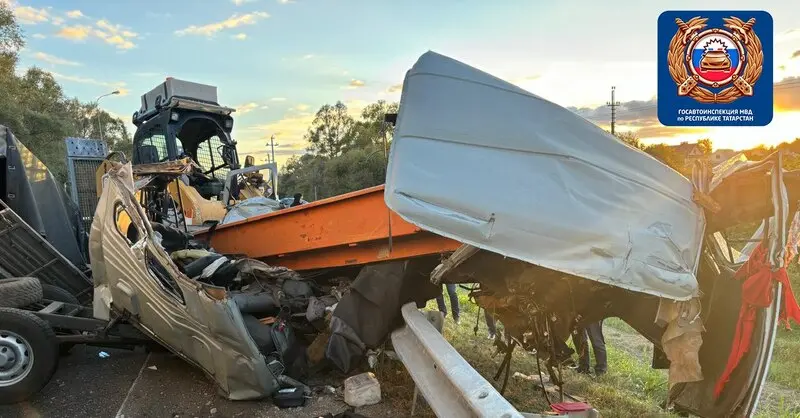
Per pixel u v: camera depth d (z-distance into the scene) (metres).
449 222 2.79
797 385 6.79
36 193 5.87
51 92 37.50
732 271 3.31
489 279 3.52
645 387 5.59
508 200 2.84
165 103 8.61
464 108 3.08
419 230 3.91
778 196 2.86
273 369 4.22
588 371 5.86
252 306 4.53
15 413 4.05
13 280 4.58
